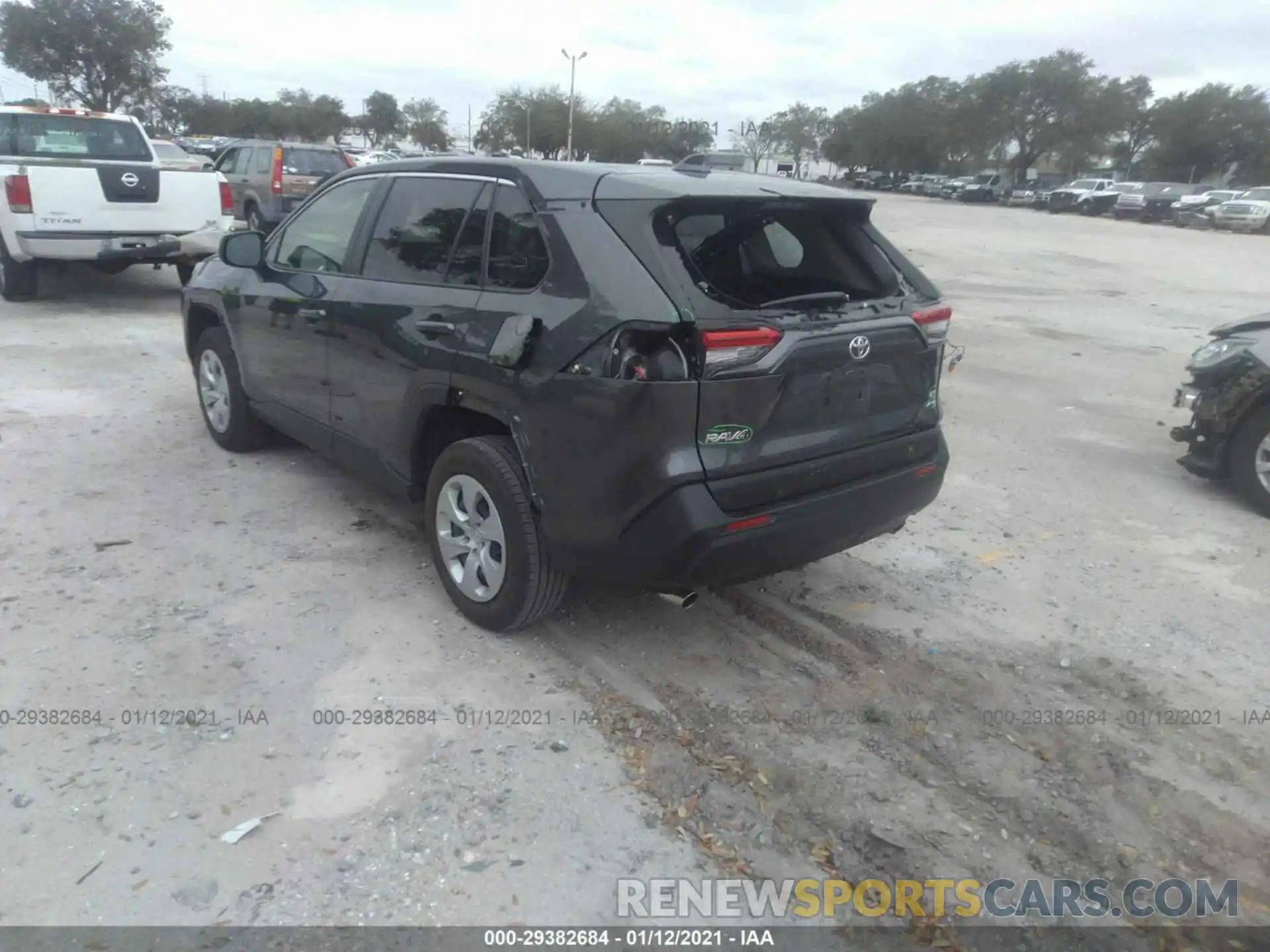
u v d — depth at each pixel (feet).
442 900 9.05
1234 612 15.51
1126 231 123.03
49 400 23.50
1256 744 11.95
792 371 11.21
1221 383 20.20
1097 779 11.19
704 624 14.23
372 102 301.84
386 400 14.37
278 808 10.06
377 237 15.06
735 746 11.46
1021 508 19.85
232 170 61.26
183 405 23.71
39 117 37.86
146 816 9.84
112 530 16.34
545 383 11.52
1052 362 35.32
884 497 12.89
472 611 13.57
